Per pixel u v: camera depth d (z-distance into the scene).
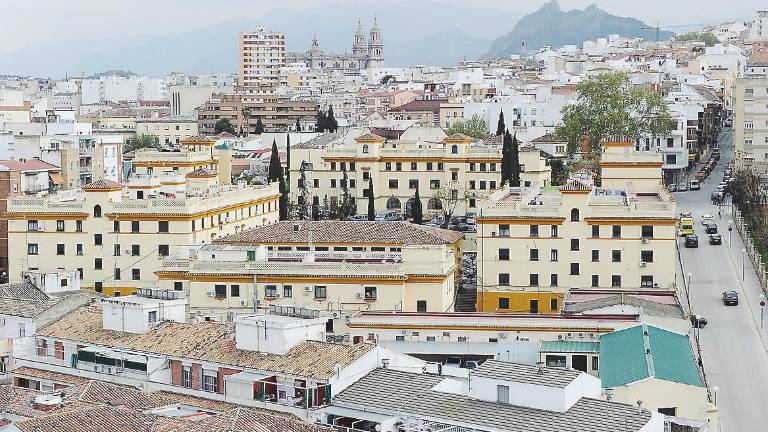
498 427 98.44
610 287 181.50
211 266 166.62
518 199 197.75
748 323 173.38
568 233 182.88
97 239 198.62
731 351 159.38
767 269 196.12
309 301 164.38
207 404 114.62
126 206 197.75
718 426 127.50
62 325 136.50
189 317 154.12
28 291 150.12
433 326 144.38
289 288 164.88
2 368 136.25
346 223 194.25
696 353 154.62
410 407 105.25
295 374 114.31
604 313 145.00
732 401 139.50
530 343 138.50
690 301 186.00
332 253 172.38
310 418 107.88
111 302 133.50
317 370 114.19
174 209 196.88
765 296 187.38
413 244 178.50
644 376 117.12
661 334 136.12
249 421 99.44
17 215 199.62
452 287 172.75
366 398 108.56
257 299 165.38
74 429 98.75
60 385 125.81
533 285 184.12
